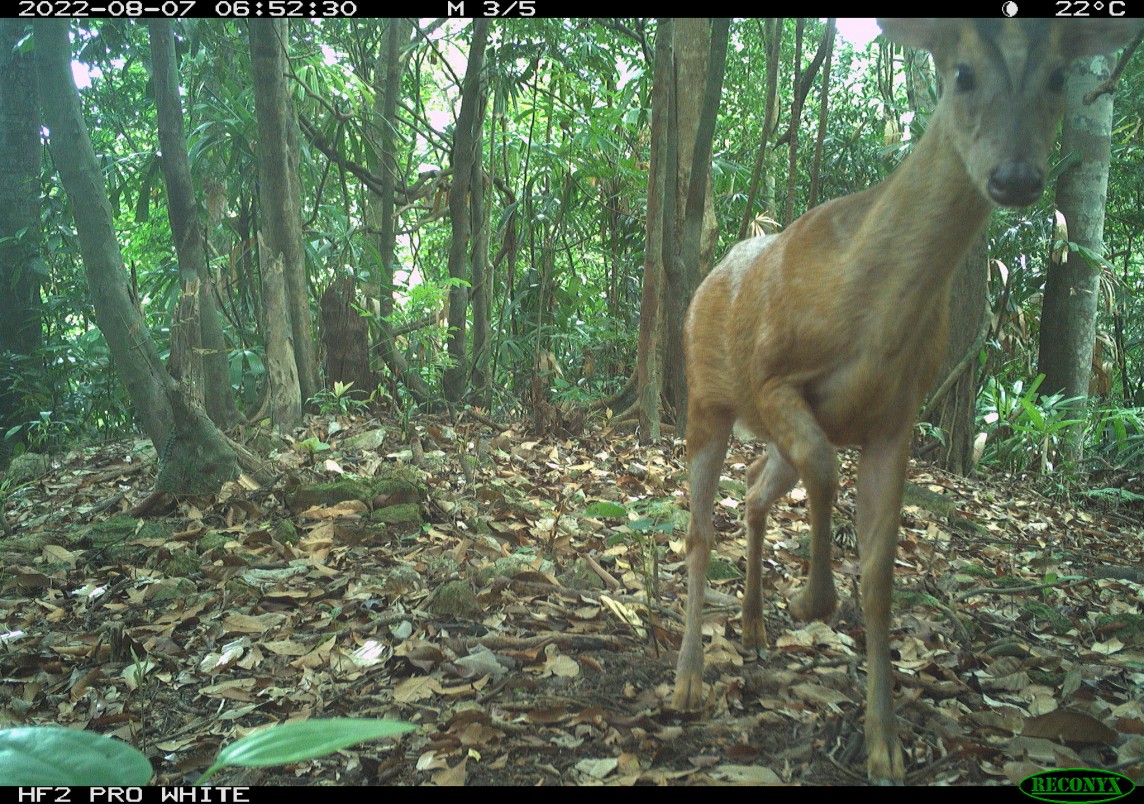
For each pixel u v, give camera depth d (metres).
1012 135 0.82
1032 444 2.83
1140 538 2.15
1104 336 3.49
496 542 1.62
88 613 1.42
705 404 1.21
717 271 1.25
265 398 2.45
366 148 2.97
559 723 1.06
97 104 3.34
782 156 3.87
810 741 1.03
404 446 2.26
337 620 1.36
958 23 0.86
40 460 2.34
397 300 3.62
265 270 2.36
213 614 1.39
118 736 1.08
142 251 3.82
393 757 1.00
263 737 0.54
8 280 3.03
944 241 0.91
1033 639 1.37
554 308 3.34
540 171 3.31
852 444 1.07
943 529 1.97
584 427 2.61
